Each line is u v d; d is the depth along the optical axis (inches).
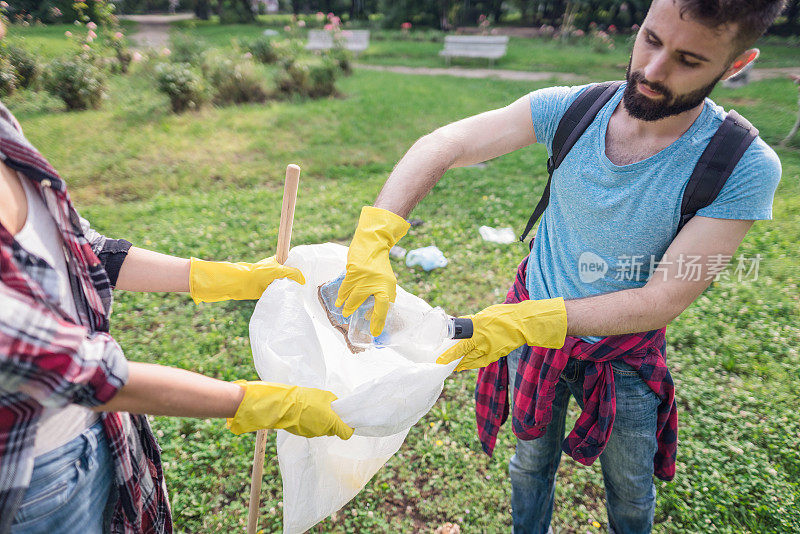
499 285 196.5
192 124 389.7
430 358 69.1
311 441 69.1
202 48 590.6
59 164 308.8
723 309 183.0
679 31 54.3
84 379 43.8
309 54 661.9
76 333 44.3
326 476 71.2
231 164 316.2
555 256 76.8
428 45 893.2
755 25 52.9
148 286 67.5
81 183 284.5
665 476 89.5
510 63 714.2
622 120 67.5
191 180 291.1
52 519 51.9
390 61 727.1
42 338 41.4
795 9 918.4
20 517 49.6
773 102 458.9
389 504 118.0
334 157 328.5
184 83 421.4
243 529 110.3
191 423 133.6
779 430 137.0
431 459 126.2
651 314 65.7
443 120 410.0
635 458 79.8
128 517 62.5
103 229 230.8
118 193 275.4
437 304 184.5
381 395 61.0
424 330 68.1
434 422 137.6
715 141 62.1
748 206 61.8
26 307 41.3
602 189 68.1
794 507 117.1
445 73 637.9
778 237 229.5
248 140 361.1
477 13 1257.4
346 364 70.7
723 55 55.0
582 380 78.7
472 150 75.0
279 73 489.1
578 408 144.9
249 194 271.6
